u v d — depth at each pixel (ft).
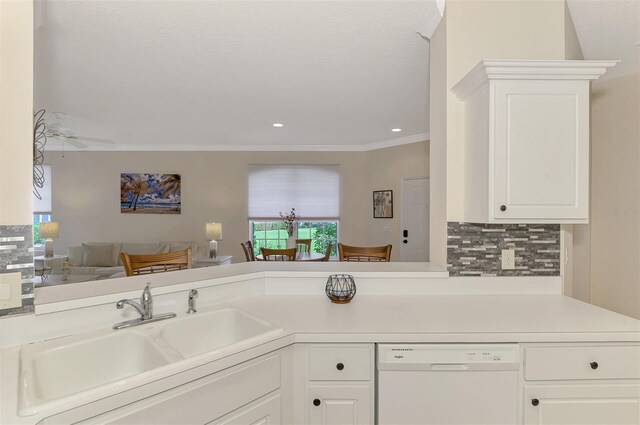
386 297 5.56
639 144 7.08
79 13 5.92
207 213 18.38
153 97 10.28
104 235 18.22
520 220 4.73
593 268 7.68
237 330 4.70
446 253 5.74
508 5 5.75
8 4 3.55
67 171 18.04
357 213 18.02
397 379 3.95
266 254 12.90
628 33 6.07
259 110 11.67
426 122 13.29
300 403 3.97
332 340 3.94
